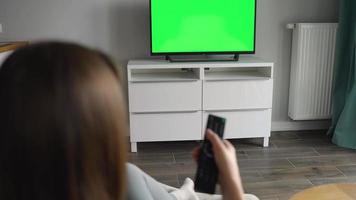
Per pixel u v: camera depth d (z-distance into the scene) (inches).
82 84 15.3
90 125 15.3
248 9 123.3
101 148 15.8
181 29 122.5
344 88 130.5
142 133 120.6
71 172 15.3
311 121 144.0
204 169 26.0
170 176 104.2
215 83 119.3
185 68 129.6
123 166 17.0
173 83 117.9
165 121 120.6
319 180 100.0
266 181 99.7
